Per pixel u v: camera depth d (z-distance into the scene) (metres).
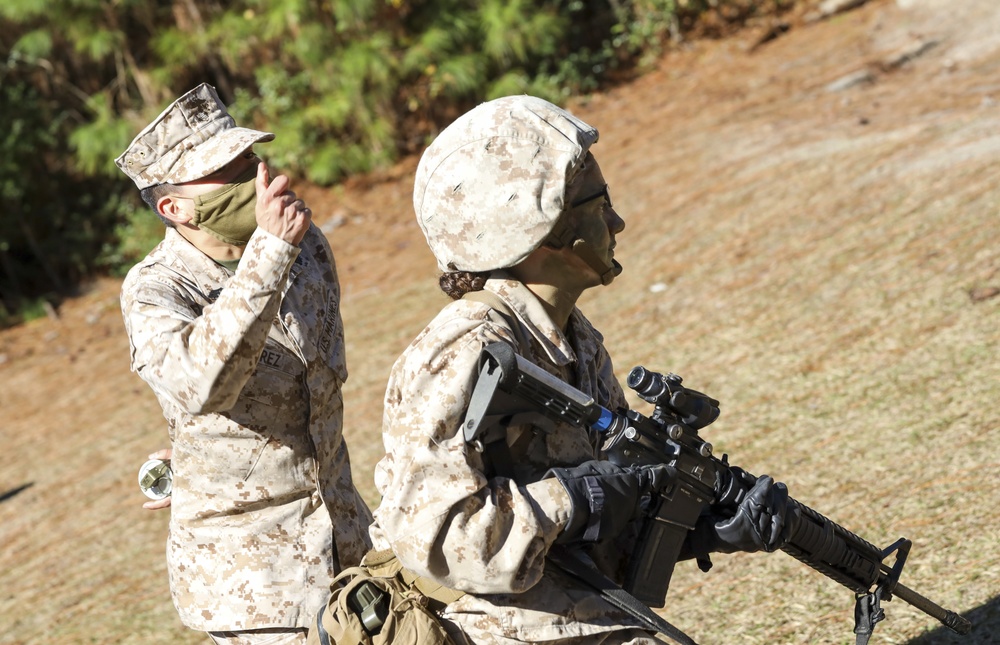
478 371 3.05
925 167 11.84
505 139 3.17
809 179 12.80
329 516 4.16
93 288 20.81
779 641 5.15
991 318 8.28
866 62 16.75
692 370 9.27
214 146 4.07
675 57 20.52
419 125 20.98
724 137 15.67
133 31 21.41
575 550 3.20
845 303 9.55
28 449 13.36
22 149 20.66
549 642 3.14
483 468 3.07
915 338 8.42
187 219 4.16
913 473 6.44
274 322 4.13
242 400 4.04
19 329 19.66
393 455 3.09
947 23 16.88
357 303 14.73
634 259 12.56
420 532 2.98
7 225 20.81
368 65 19.44
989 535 5.45
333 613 3.34
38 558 9.94
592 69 20.72
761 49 19.48
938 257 9.70
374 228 18.16
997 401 6.98
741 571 6.10
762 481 3.29
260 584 4.05
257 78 20.78
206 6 21.16
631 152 16.52
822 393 8.05
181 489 4.14
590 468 3.15
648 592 3.26
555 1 21.30
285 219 3.67
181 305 4.04
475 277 3.35
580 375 3.47
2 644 8.18
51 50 20.92
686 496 3.28
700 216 13.04
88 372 16.30
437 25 20.12
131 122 20.80
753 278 10.88
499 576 2.96
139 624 7.85
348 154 20.12
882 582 3.71
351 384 11.82
